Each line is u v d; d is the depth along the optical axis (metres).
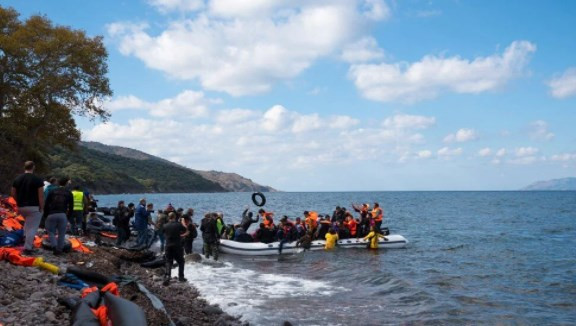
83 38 34.38
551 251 22.28
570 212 62.38
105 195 147.12
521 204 93.56
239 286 13.32
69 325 6.18
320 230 21.67
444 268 16.83
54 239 11.32
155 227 18.44
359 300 11.77
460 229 35.78
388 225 39.97
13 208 16.02
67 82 33.75
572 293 12.90
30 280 8.05
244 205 83.56
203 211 60.81
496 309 11.13
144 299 8.42
